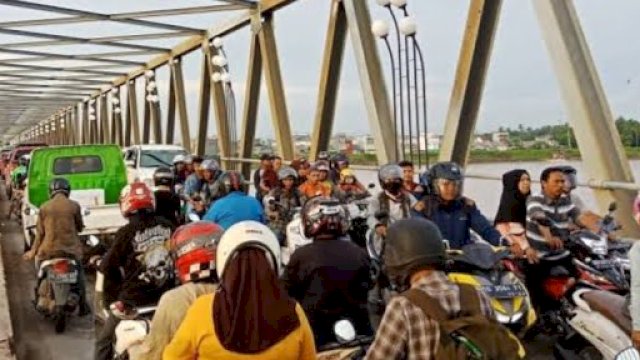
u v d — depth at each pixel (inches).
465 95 442.0
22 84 1434.5
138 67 1238.9
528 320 209.8
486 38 432.1
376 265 252.4
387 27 430.6
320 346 157.2
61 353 262.4
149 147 718.5
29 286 379.2
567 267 239.3
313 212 166.1
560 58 355.3
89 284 373.1
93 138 1761.8
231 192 305.1
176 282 180.9
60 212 298.8
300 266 162.4
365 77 540.7
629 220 329.1
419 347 98.7
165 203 274.5
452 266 217.0
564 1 355.9
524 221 279.3
